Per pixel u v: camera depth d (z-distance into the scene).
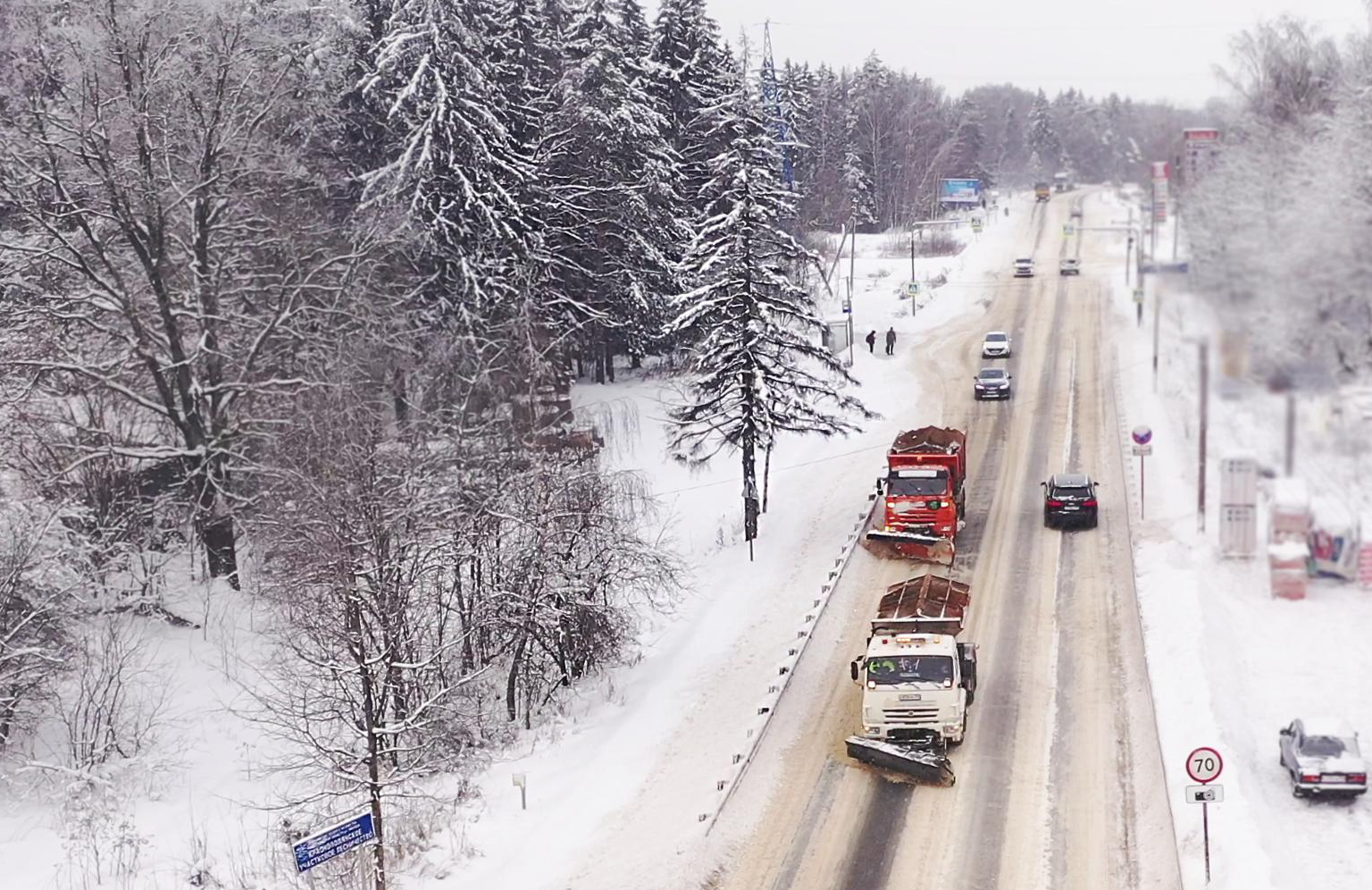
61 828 24.39
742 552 37.19
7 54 37.12
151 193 37.00
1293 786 21.12
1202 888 17.62
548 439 32.31
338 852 17.19
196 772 27.55
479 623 27.67
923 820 20.98
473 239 46.34
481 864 20.50
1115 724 24.11
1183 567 30.42
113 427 41.81
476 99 46.62
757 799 22.14
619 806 22.17
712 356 37.38
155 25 37.34
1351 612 26.59
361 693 23.36
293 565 28.83
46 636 29.22
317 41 44.47
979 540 36.16
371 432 26.98
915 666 23.52
